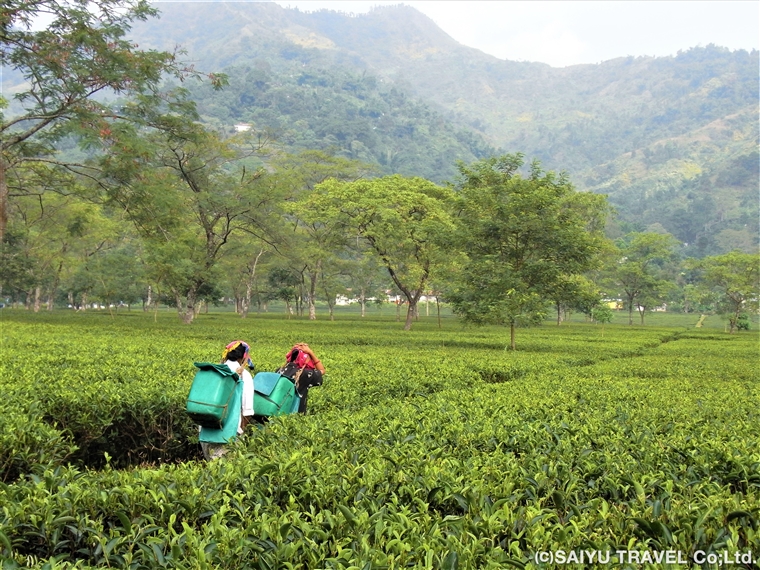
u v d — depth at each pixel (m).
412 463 4.86
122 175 26.91
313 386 9.20
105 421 7.85
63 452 6.53
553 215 25.23
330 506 4.04
